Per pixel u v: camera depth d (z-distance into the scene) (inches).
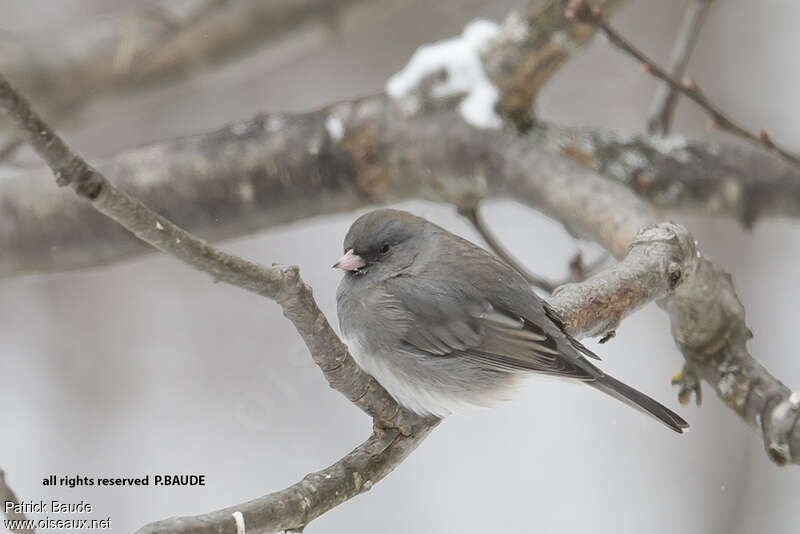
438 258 319.9
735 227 571.5
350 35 553.9
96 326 569.0
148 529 203.8
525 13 396.2
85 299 577.6
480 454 530.9
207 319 577.6
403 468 523.8
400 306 313.7
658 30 611.2
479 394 318.0
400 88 406.9
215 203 414.0
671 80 338.0
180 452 518.0
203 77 477.7
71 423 527.5
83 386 544.4
